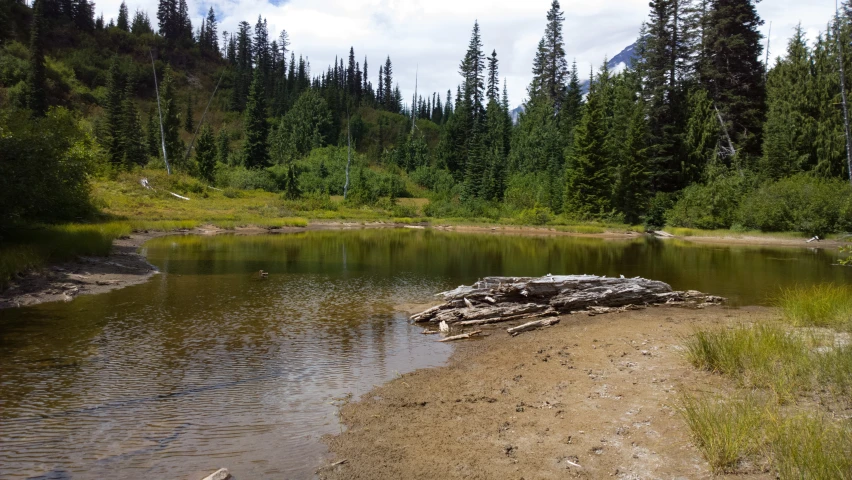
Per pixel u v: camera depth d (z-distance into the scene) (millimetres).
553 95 86000
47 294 13023
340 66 139125
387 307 13117
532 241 35844
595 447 5328
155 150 69562
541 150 68375
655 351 8875
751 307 13492
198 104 106625
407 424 6129
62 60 97375
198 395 7008
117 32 114688
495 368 8383
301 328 10836
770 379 6594
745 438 4867
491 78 94625
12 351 8703
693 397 6332
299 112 93875
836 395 6008
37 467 5031
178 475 4926
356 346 9648
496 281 12664
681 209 45812
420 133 105062
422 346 9758
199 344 9422
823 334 8781
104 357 8516
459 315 11805
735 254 28062
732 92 51938
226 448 5500
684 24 54656
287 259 22359
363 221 49938
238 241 29781
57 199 23984
